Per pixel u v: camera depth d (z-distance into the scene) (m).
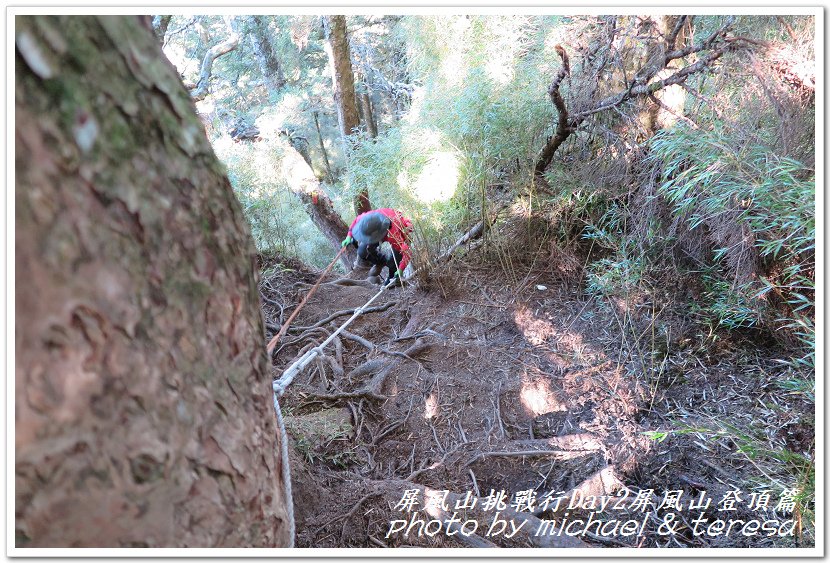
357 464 2.33
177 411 0.62
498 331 3.13
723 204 2.11
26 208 0.48
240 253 0.76
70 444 0.51
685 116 2.72
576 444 2.31
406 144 3.47
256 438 0.77
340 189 8.06
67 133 0.51
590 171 3.21
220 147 5.40
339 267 6.71
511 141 3.27
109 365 0.54
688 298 2.82
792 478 1.82
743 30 2.53
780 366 2.40
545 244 3.52
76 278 0.51
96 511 0.54
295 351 3.28
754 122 2.28
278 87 9.32
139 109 0.60
